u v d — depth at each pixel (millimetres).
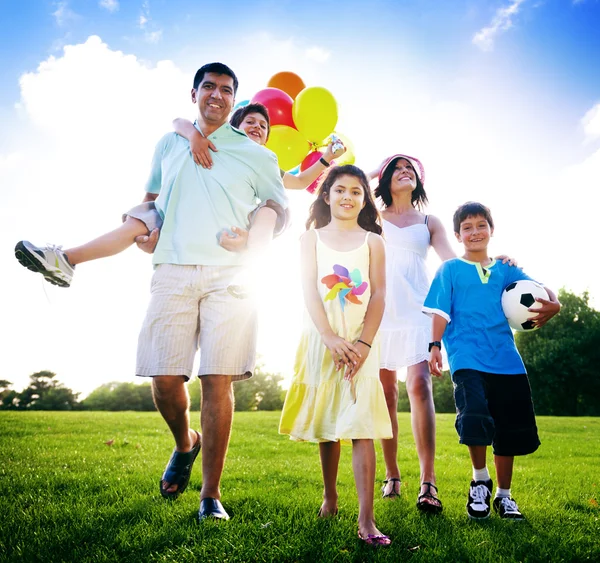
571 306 34375
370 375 2271
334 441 2402
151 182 2904
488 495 2541
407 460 4902
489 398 2748
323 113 4113
